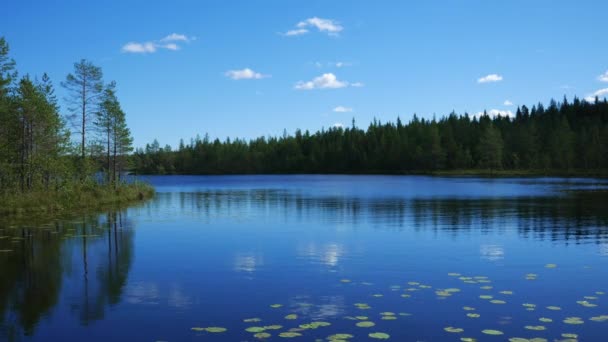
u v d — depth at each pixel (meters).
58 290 11.12
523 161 122.38
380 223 23.36
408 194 45.62
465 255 15.12
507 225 22.20
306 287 11.29
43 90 38.81
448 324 8.62
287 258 14.84
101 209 32.41
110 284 11.66
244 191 55.12
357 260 14.45
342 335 8.05
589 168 109.44
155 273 12.84
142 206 34.75
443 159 129.75
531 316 9.05
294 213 28.80
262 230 21.30
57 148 36.44
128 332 8.34
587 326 8.47
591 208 29.91
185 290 11.11
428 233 19.92
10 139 34.53
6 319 9.05
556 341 7.75
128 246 17.17
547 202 34.59
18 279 12.18
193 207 33.75
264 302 10.09
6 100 34.00
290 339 7.91
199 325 8.66
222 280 12.03
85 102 43.56
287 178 111.94
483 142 122.88
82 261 14.48
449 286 11.30
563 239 18.16
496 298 10.30
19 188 33.09
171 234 20.17
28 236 19.62
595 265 13.55
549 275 12.36
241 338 7.97
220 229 21.73
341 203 35.75
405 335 8.08
